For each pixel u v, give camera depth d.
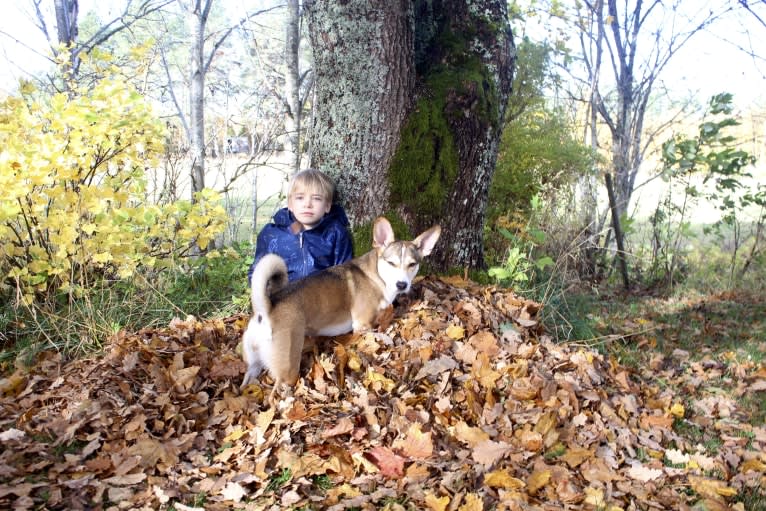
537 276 6.14
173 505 2.61
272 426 3.21
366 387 3.51
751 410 4.08
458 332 3.94
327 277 3.87
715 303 6.88
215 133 8.82
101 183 5.00
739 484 3.08
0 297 5.01
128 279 5.02
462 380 3.62
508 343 4.02
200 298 5.27
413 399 3.36
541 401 3.52
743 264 8.37
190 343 4.02
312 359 3.82
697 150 7.50
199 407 3.31
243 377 3.68
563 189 8.30
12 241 4.79
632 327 5.93
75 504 2.53
